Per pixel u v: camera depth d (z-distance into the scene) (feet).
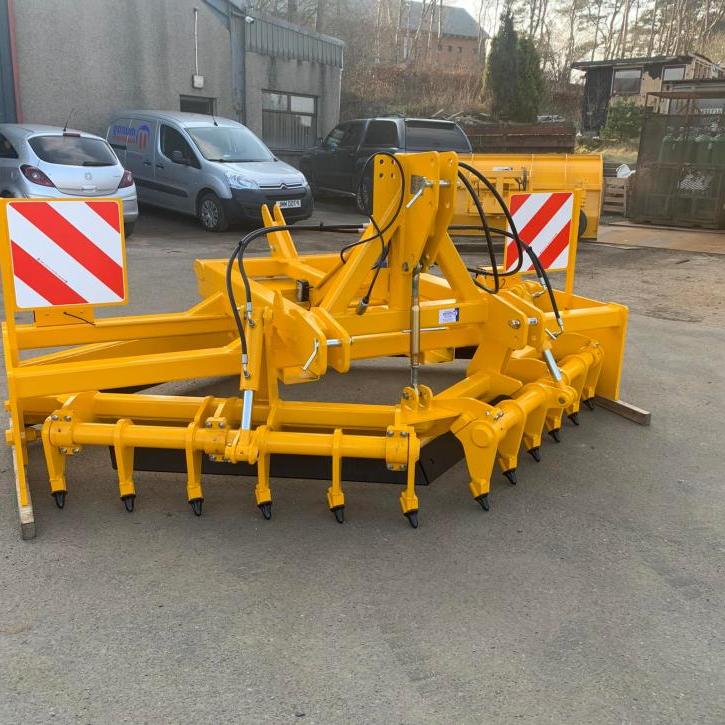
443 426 11.44
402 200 10.91
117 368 10.70
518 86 96.43
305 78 62.80
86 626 8.40
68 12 46.34
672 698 7.56
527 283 14.99
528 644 8.32
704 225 49.39
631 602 9.16
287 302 11.61
